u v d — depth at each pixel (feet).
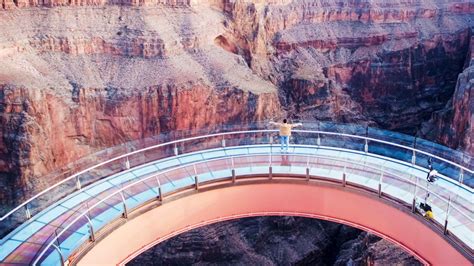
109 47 278.46
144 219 90.79
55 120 241.76
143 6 291.79
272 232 243.60
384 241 183.01
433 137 303.27
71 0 277.85
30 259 77.20
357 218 99.71
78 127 251.19
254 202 104.32
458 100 277.85
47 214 89.76
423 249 87.56
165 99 265.13
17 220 99.76
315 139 128.67
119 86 264.11
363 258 190.08
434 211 88.58
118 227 85.30
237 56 315.37
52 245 79.46
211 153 116.78
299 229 246.47
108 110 258.37
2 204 223.71
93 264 80.28
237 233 237.86
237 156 113.50
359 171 104.83
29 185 222.69
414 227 88.28
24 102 228.22
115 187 99.50
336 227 255.91
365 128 126.31
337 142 123.85
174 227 97.14
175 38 288.92
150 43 278.87
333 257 248.11
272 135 132.46
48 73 255.91
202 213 100.58
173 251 222.07
